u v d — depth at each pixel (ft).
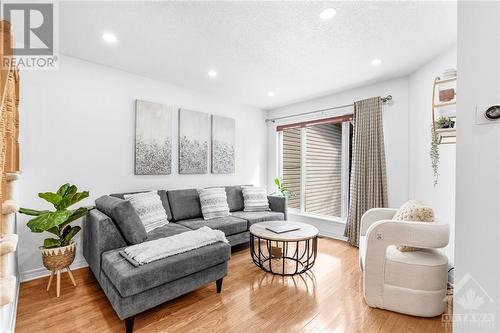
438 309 6.00
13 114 5.95
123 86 10.13
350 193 11.77
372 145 11.00
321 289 7.46
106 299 6.81
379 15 6.30
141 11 6.17
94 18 6.48
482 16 3.02
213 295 7.09
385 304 6.32
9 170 5.74
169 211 10.60
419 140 9.61
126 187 10.23
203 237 7.14
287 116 15.37
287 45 7.88
